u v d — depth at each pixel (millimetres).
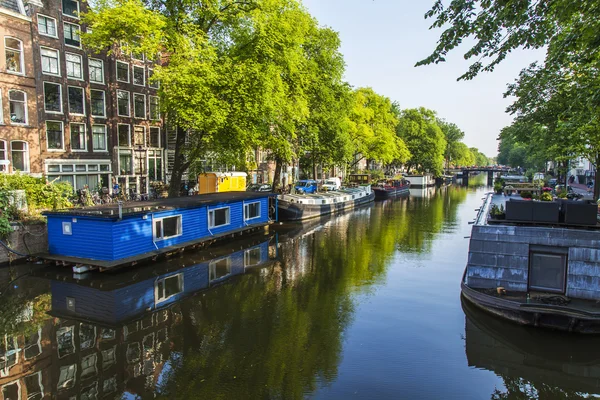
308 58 26562
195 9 18438
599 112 9891
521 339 9188
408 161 67688
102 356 8305
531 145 20609
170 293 12078
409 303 11375
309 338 9164
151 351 8523
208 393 7012
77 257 13562
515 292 10000
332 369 7855
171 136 33438
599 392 7293
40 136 23188
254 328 9727
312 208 27453
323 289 12547
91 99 26062
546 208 10562
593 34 7195
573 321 8742
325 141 29797
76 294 11742
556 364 8180
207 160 23734
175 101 17062
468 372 7840
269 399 6855
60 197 16297
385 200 41906
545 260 9922
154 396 6910
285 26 20172
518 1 7090
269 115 20000
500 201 18750
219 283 13102
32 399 6801
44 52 23250
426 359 8289
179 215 16141
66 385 7238
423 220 27000
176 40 17891
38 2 22516
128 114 28625
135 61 28906
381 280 13516
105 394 6953
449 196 46906
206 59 18469
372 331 9562
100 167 26719
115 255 13133
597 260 9359
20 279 12695
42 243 14516
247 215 21281
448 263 15711
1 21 20328
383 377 7586
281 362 8094
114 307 10883
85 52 25391
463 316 10461
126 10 15781
